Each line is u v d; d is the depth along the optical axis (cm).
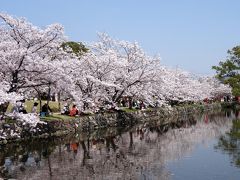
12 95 1905
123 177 1574
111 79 3441
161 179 1541
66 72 2425
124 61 3459
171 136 2952
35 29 2212
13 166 1733
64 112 3086
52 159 1911
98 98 3378
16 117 2050
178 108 5350
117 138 2756
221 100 8181
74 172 1653
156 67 3609
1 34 2250
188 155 2086
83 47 5097
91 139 2638
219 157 2017
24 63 2159
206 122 4188
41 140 2430
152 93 4091
